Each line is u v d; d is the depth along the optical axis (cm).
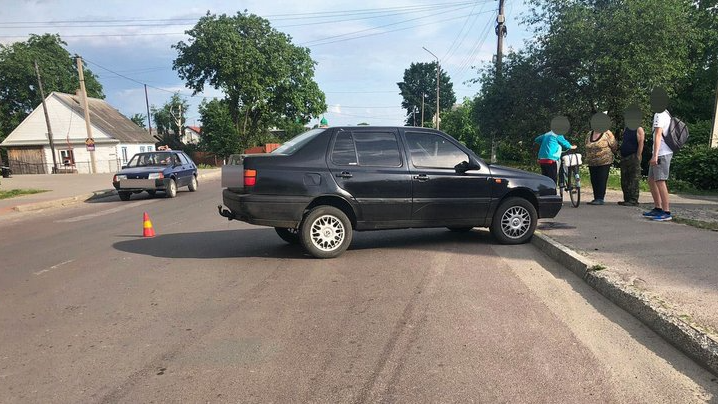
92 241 846
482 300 477
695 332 353
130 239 853
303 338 396
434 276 565
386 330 408
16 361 365
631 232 717
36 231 1009
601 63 1546
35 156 4872
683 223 779
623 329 402
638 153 991
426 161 691
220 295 511
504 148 2538
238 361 357
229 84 4931
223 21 4916
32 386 327
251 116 5509
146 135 5675
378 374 334
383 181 662
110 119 5350
